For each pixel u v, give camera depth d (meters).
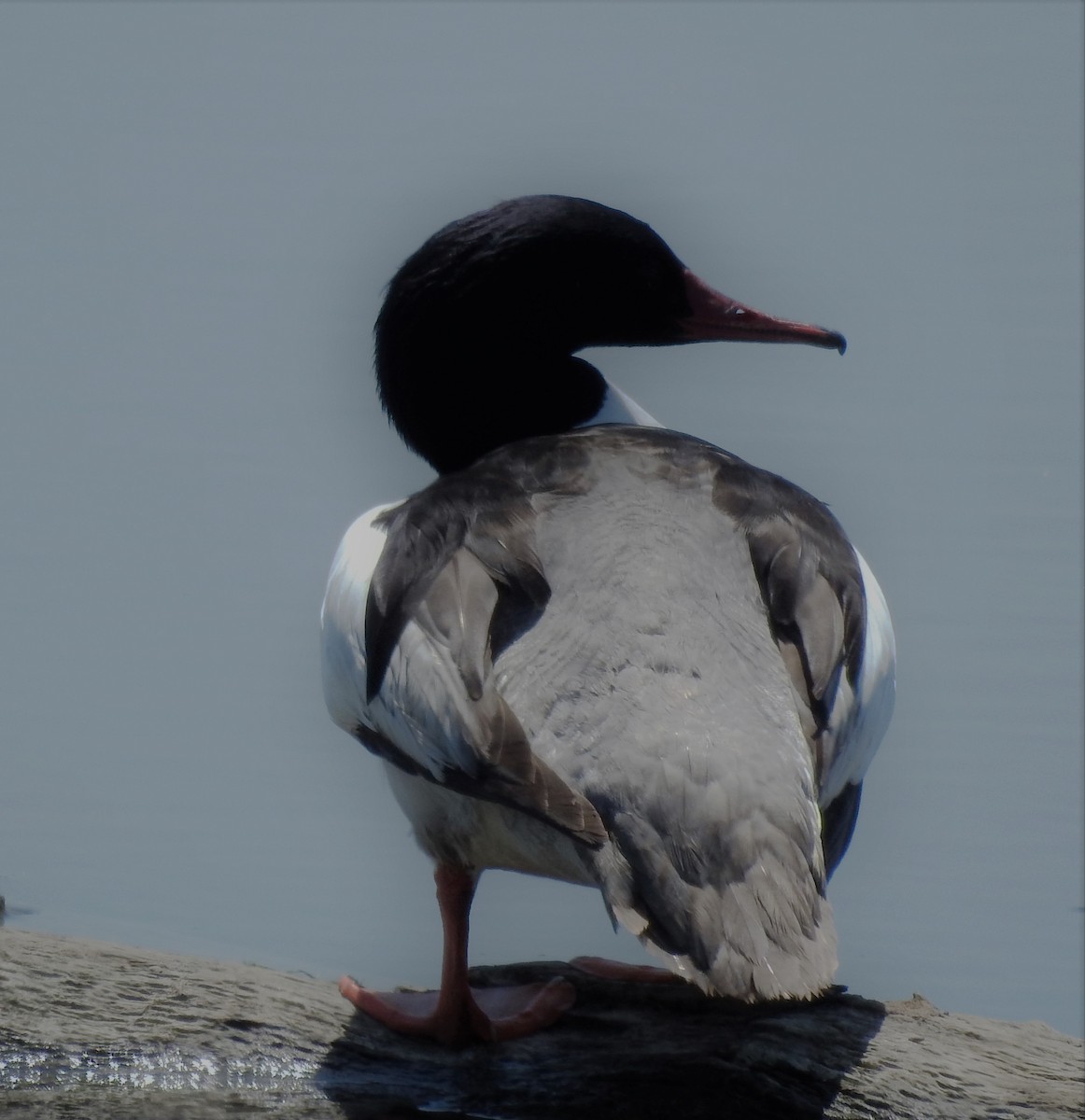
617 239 12.66
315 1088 10.16
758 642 9.36
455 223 12.59
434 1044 10.45
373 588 9.84
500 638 9.39
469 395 12.62
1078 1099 10.01
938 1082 10.09
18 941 10.89
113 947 10.96
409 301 12.62
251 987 10.71
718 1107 10.15
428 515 10.02
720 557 9.73
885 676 10.18
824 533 10.12
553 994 10.80
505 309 12.51
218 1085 10.10
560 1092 10.20
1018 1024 10.77
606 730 8.82
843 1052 10.32
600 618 9.29
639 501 10.00
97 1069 10.11
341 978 10.95
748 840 8.44
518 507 9.94
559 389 12.66
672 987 10.88
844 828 10.09
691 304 12.94
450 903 10.41
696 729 8.75
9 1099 9.88
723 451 10.83
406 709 9.40
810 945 8.26
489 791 8.88
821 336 12.95
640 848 8.49
